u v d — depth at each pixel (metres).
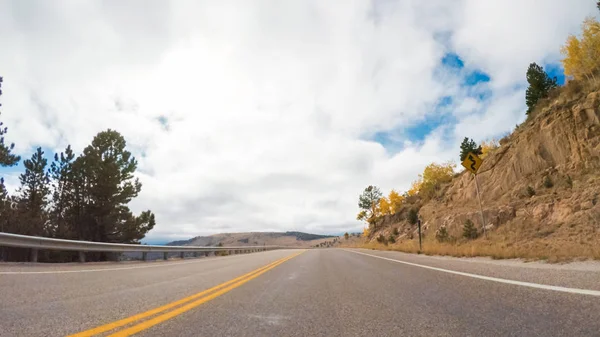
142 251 17.62
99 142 28.77
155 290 5.70
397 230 44.91
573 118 18.91
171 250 20.62
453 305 3.87
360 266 10.81
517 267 7.46
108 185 27.05
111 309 3.98
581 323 2.81
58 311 3.82
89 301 4.54
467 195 27.42
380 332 2.86
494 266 8.12
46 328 3.04
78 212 27.98
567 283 4.88
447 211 28.56
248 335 2.84
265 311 3.89
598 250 7.48
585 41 23.03
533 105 30.00
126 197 28.61
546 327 2.75
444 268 8.52
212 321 3.38
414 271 8.23
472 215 22.16
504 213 19.20
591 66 22.05
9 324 3.18
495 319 3.11
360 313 3.66
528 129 22.91
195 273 9.26
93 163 27.16
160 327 3.13
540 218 16.28
